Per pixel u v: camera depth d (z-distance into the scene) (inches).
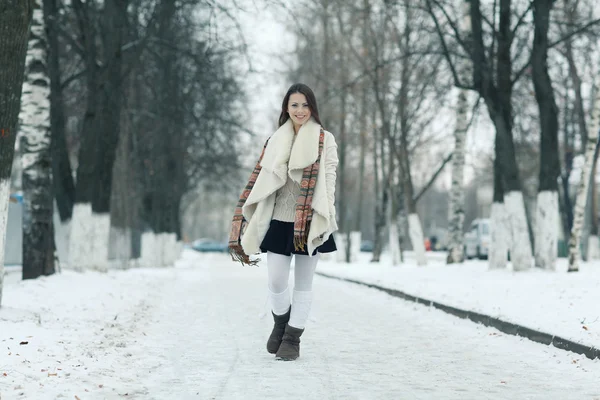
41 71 566.9
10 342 259.4
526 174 1407.5
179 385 204.8
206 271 1015.6
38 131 565.0
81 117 990.4
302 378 216.1
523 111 1009.5
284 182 236.1
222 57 950.4
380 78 1047.0
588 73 1031.6
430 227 3772.1
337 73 1295.5
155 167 1225.4
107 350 261.4
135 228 1235.2
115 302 458.3
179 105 1000.2
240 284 693.3
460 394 195.9
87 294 484.7
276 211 240.4
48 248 567.8
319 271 916.0
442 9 660.7
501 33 648.4
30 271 561.3
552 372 230.8
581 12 807.1
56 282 529.3
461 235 922.1
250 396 190.7
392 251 1150.3
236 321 367.6
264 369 230.4
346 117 1310.3
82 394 189.8
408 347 282.7
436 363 246.1
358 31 1157.1
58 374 212.5
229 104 1147.9
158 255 1211.9
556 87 1129.4
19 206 914.7
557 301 376.8
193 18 945.5
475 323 358.9
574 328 293.6
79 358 240.8
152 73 1048.2
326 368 233.5
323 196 234.1
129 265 1060.5
